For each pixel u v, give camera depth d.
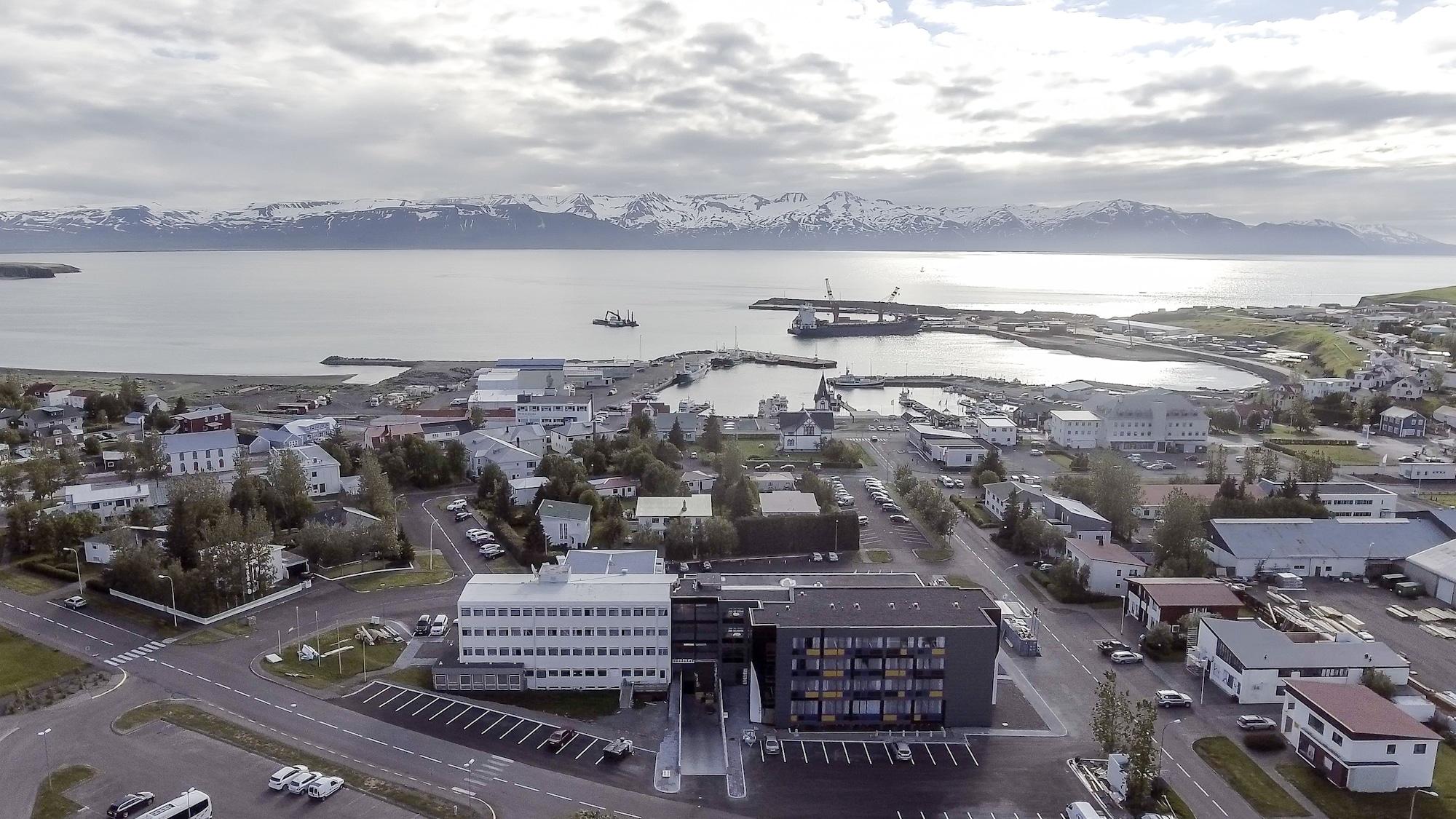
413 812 96.75
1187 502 169.25
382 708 118.62
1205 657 130.12
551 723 116.44
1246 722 115.38
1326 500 196.00
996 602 152.50
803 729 116.50
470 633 126.12
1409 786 102.62
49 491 198.38
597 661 126.69
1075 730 115.62
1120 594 157.50
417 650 134.38
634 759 108.19
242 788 100.12
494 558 171.12
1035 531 176.75
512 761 107.19
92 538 166.12
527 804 98.56
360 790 100.44
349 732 112.44
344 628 140.25
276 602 150.12
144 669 126.69
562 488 194.62
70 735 109.62
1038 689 125.75
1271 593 156.25
